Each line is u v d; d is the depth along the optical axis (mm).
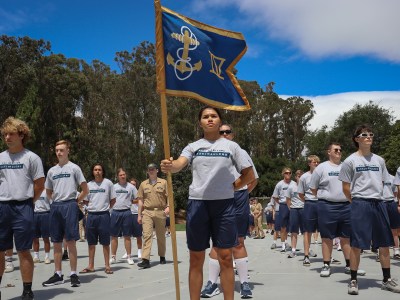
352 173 6133
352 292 5699
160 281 6996
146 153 47125
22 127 5555
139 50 51094
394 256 9469
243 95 4863
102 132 45750
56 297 5777
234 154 4203
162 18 4590
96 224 7977
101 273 7980
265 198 46250
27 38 39375
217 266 5867
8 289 6441
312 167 8664
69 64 47031
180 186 38781
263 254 11047
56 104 40750
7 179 5418
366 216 5883
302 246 13133
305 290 6027
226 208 4062
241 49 4906
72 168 6895
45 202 9609
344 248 7430
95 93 46094
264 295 5699
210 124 4195
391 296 5598
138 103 48594
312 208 8641
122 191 9555
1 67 38562
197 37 4723
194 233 4078
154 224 9367
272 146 64750
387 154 53531
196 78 4625
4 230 5391
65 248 10469
